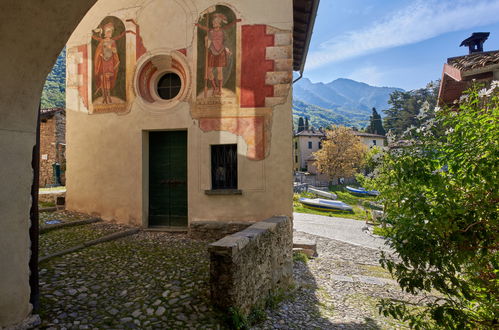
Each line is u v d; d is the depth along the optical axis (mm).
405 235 2805
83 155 7027
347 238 11555
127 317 2988
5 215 2312
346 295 5566
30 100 2447
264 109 6172
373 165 3801
